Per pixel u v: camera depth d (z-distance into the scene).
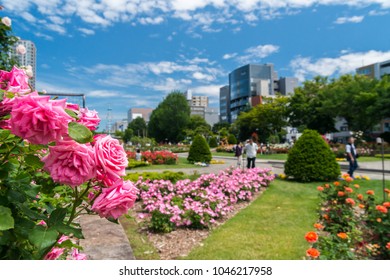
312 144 10.13
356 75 39.47
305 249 3.96
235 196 7.25
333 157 10.10
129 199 1.03
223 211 5.83
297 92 43.06
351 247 3.56
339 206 4.83
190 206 5.28
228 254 3.80
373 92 32.28
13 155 1.27
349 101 34.22
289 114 44.34
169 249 4.11
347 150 10.72
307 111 41.66
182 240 4.50
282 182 10.04
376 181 9.87
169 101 63.06
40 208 1.65
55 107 0.92
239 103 105.75
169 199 6.15
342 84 39.19
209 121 123.31
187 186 7.20
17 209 1.15
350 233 3.90
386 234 3.66
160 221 4.83
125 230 4.83
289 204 6.91
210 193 6.33
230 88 111.31
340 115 36.62
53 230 1.00
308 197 7.66
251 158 13.52
